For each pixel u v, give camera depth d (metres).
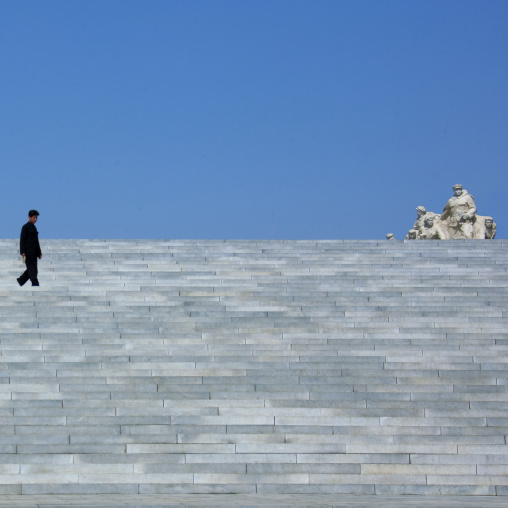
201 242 28.38
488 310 22.92
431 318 22.31
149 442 15.74
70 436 15.66
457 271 26.27
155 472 15.02
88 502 13.45
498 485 15.01
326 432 16.28
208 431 16.17
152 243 28.17
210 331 21.30
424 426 16.44
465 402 17.33
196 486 14.78
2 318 21.53
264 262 26.42
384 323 22.06
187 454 15.35
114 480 14.86
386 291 24.27
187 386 17.91
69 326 21.27
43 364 18.86
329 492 14.89
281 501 13.81
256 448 15.70
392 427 16.39
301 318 22.23
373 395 17.70
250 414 16.92
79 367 18.97
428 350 20.44
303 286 24.58
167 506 13.10
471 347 20.66
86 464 15.03
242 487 14.82
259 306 23.02
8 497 14.08
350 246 28.47
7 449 15.26
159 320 21.84
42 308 22.23
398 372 19.00
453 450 15.86
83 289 23.78
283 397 17.56
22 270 25.33
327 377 18.48
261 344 20.47
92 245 27.84
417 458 15.60
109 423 16.38
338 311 22.80
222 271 25.55
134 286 24.16
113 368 18.98
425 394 17.78
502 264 26.84
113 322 21.47
